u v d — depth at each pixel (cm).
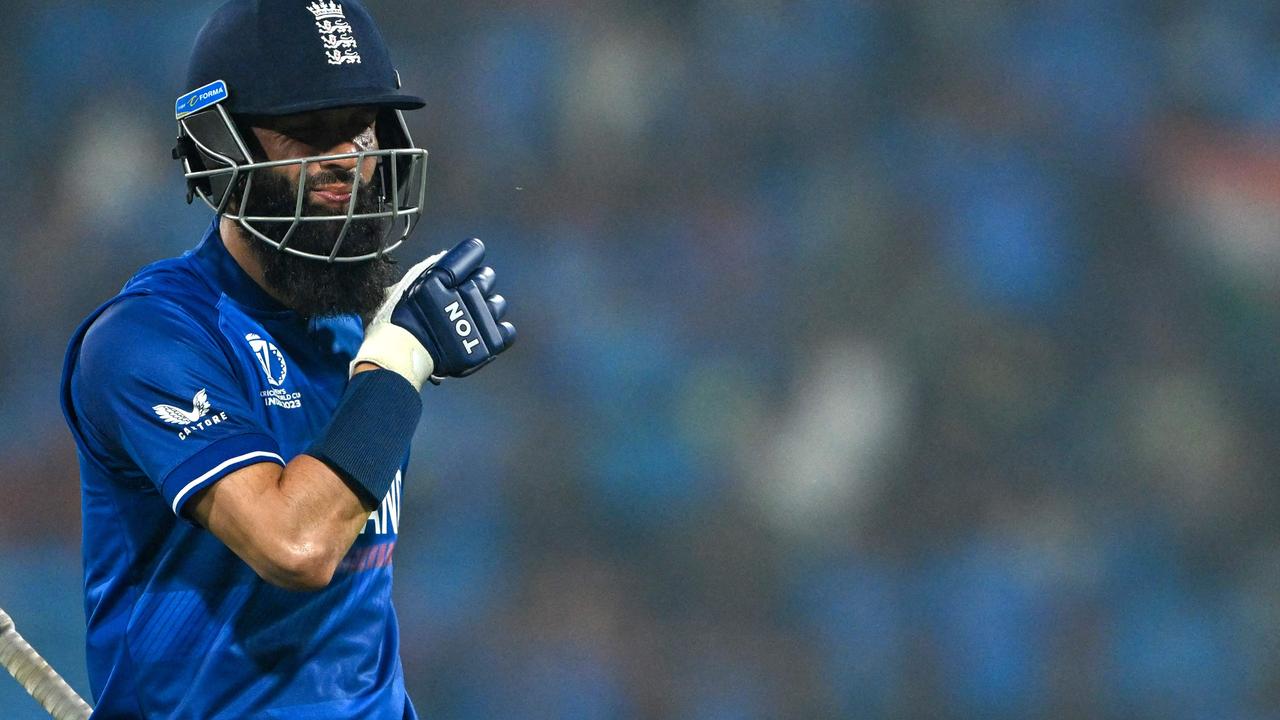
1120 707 3434
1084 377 3812
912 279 3934
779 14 4338
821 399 3803
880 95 4253
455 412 3762
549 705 3456
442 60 4341
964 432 3716
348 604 846
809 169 4188
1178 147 4106
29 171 4212
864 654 3494
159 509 812
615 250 4116
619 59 4309
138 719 824
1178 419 3725
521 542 3638
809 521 3638
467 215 4222
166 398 774
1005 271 3941
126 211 4138
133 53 4309
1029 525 3612
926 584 3566
